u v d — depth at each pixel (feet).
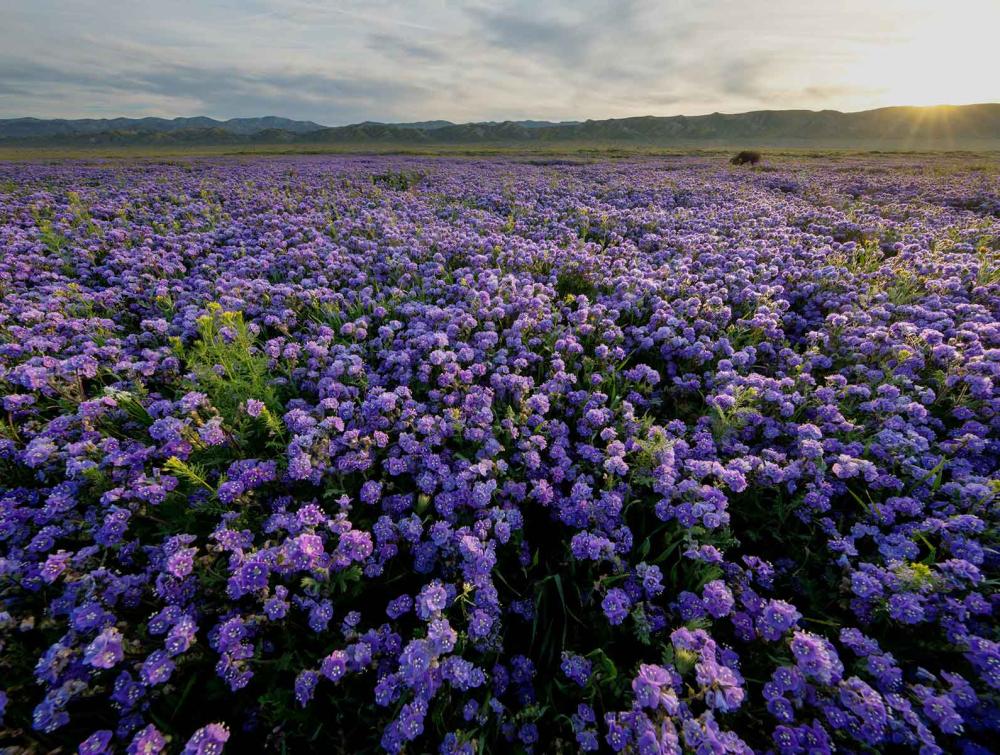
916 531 11.74
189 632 8.94
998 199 57.36
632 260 31.50
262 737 9.27
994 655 8.91
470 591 10.92
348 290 26.55
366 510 13.21
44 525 11.89
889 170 106.11
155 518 12.14
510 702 10.13
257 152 247.29
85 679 9.15
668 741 7.72
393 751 8.20
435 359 17.43
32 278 27.50
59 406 16.53
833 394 16.83
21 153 246.88
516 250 31.45
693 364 20.57
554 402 17.15
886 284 27.78
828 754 8.27
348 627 10.06
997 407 15.66
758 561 11.47
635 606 10.62
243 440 14.39
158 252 32.37
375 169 99.86
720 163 132.98
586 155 182.19
